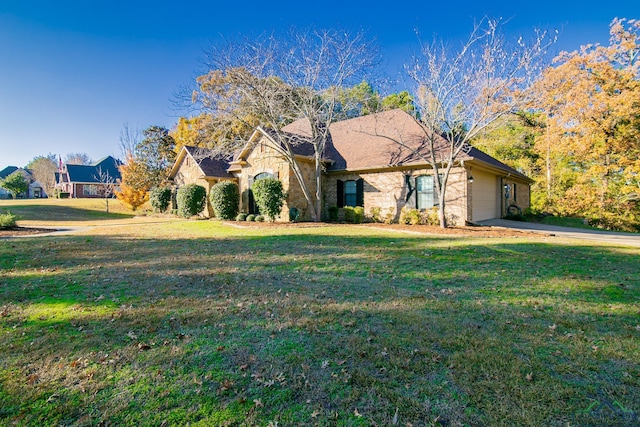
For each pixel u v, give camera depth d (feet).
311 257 25.66
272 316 13.47
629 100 58.59
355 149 60.75
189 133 93.61
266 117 53.88
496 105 39.01
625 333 11.79
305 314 13.67
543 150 78.33
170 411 7.75
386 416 7.55
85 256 26.55
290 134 58.18
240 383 8.86
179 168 81.97
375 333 11.82
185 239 36.65
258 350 10.63
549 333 11.75
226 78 52.37
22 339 11.42
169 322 12.92
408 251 27.81
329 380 8.97
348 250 28.48
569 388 8.52
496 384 8.70
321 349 10.66
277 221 55.67
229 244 32.58
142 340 11.37
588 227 57.00
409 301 15.24
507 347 10.70
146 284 18.35
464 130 46.37
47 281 18.97
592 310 14.08
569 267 21.93
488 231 40.81
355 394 8.36
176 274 20.65
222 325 12.59
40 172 180.86
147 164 94.32
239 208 65.92
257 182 55.36
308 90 51.29
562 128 68.64
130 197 91.04
